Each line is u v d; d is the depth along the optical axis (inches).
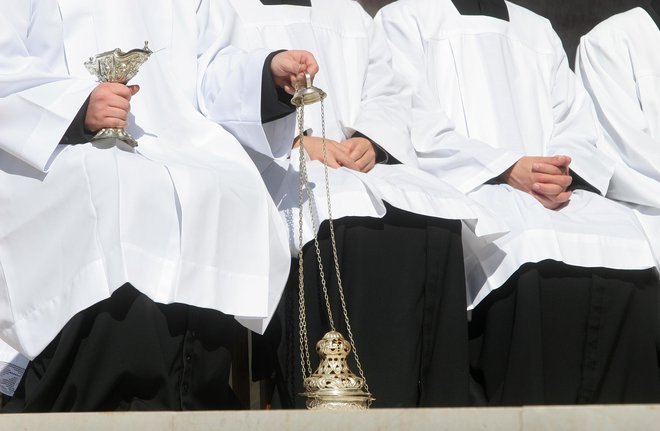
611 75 826.2
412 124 745.0
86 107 534.6
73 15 598.9
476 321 662.5
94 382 489.1
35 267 506.0
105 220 487.8
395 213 595.5
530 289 634.8
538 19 834.8
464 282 608.4
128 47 605.6
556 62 816.9
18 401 533.6
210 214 511.2
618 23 842.2
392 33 797.9
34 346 494.9
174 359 502.0
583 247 648.4
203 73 624.4
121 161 503.2
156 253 494.3
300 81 575.2
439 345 599.8
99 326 486.3
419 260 594.2
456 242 608.1
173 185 508.7
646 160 776.3
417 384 590.9
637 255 657.0
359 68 747.4
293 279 588.7
